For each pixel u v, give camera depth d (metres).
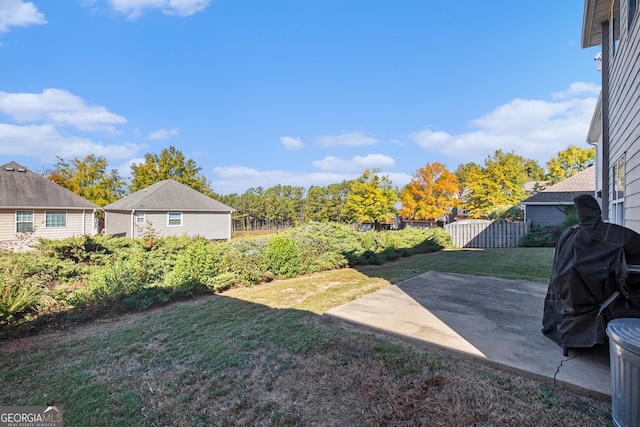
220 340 3.60
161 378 2.84
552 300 3.37
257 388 2.63
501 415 2.17
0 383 2.81
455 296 5.21
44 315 4.21
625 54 4.65
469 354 2.99
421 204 24.70
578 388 2.41
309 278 7.23
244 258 6.71
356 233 9.97
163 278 5.78
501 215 21.02
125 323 4.30
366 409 2.29
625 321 2.24
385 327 3.75
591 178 17.39
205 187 31.89
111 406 2.45
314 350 3.24
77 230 18.16
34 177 17.88
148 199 20.14
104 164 28.98
